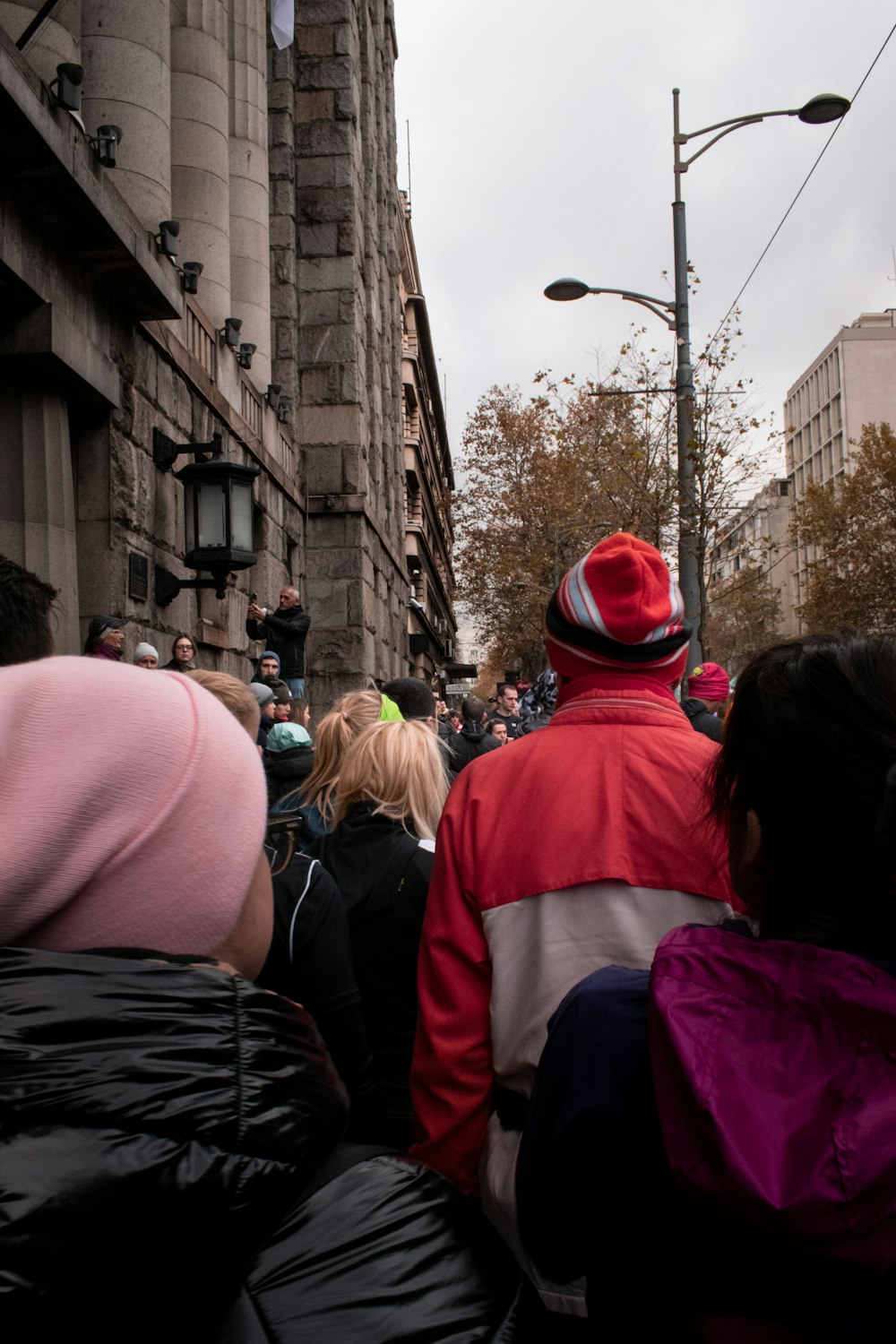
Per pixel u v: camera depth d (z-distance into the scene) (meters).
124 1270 0.75
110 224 7.10
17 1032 0.79
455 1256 0.96
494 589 41.31
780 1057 0.89
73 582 7.68
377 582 23.19
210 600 12.06
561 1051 1.11
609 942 1.73
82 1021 0.81
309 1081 0.88
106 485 8.26
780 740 1.01
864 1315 0.86
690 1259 0.94
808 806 0.98
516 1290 0.99
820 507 47.16
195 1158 0.79
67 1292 0.72
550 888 1.75
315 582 18.80
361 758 2.89
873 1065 0.87
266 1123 0.83
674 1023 0.92
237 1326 0.84
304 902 2.28
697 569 13.91
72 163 6.50
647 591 1.92
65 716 0.92
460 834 1.87
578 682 1.96
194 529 9.06
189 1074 0.81
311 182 19.56
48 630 1.57
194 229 11.89
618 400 24.58
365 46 24.33
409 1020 2.76
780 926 1.03
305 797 3.35
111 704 0.94
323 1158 0.90
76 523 8.22
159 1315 0.79
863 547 45.50
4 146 6.13
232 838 0.97
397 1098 2.74
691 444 13.92
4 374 7.41
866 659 1.00
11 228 6.48
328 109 19.67
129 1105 0.78
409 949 2.75
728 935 1.00
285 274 18.86
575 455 30.69
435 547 67.38
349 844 2.84
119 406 8.35
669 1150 0.89
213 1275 0.81
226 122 12.27
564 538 36.59
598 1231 1.01
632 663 1.91
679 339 14.17
